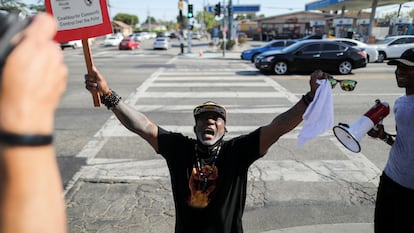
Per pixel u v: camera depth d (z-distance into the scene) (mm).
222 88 10719
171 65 17625
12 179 536
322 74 1782
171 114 7699
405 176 2133
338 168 4789
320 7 33812
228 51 29906
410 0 26344
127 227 3420
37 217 556
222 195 1958
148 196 4031
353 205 3812
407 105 2111
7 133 531
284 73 13930
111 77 13141
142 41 55781
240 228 2049
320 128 1697
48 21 625
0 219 540
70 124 6895
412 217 2148
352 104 8539
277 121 1923
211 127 2023
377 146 5613
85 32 2018
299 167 4828
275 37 50375
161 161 5039
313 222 3492
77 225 3443
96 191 4145
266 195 4047
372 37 25125
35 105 556
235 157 2000
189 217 1966
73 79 12680
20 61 554
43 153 572
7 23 593
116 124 6875
